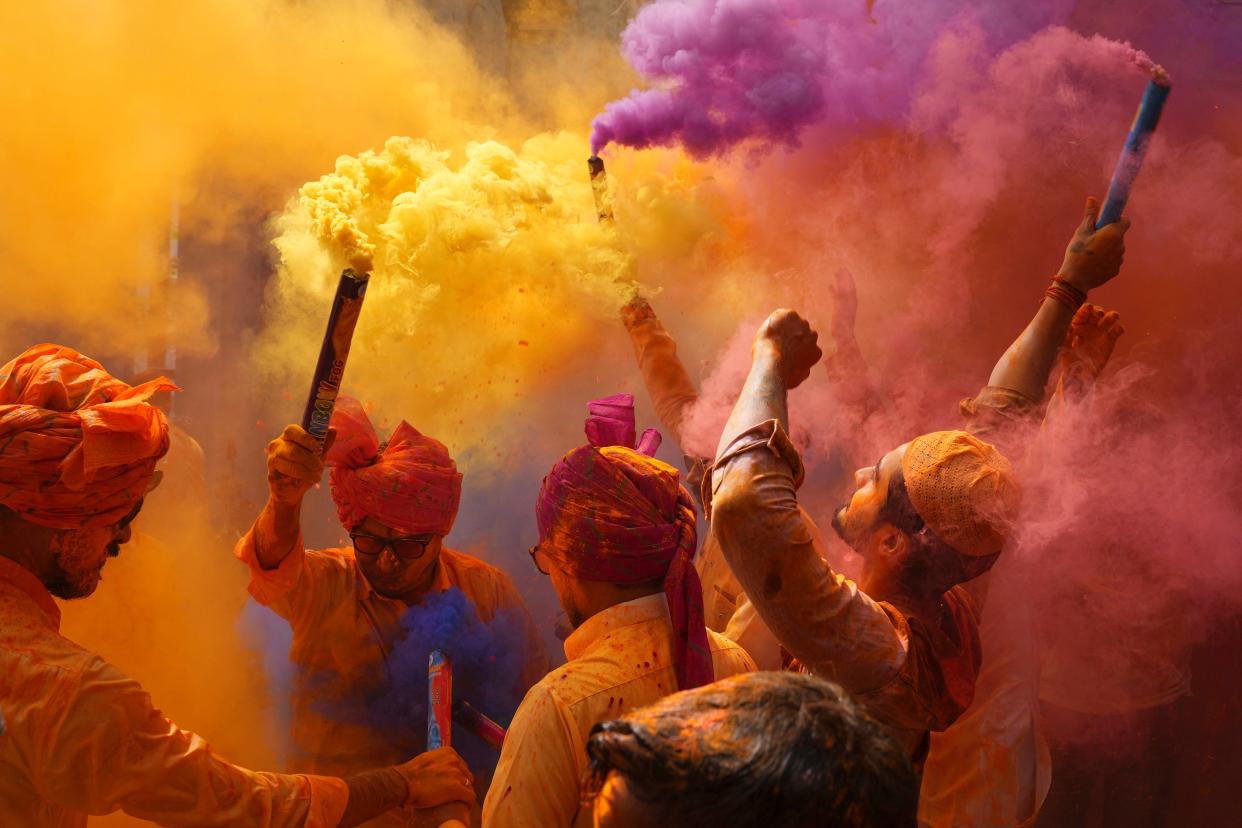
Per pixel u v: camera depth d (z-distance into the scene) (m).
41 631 1.64
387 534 2.17
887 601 1.71
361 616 2.28
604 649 1.57
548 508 1.61
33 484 1.62
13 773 1.60
